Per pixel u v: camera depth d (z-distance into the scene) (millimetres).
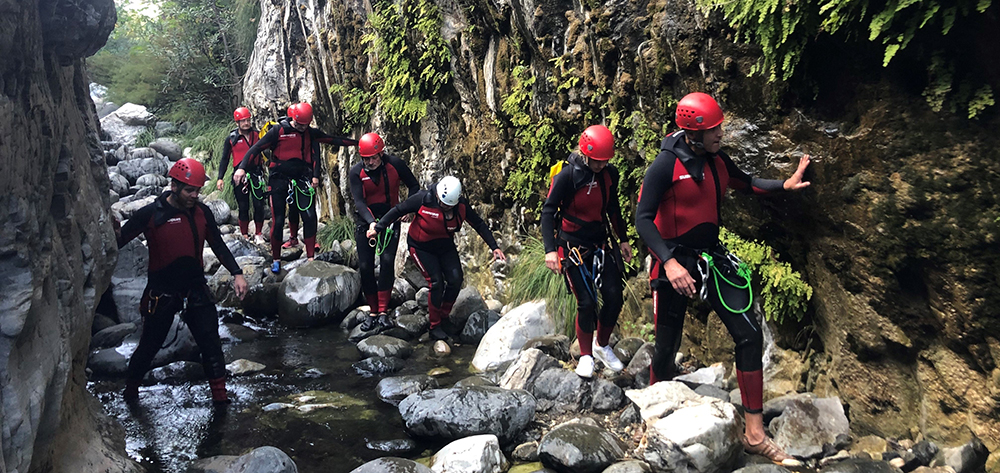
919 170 2852
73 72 3643
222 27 13656
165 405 4383
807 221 3488
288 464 3230
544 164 5602
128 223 4102
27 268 2260
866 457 3232
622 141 4691
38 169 2564
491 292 6383
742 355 3186
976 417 2971
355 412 4289
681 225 3254
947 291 2904
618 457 3342
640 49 4262
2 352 2135
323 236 8547
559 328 5246
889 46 2658
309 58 9141
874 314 3270
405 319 6012
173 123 13445
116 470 3205
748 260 3824
